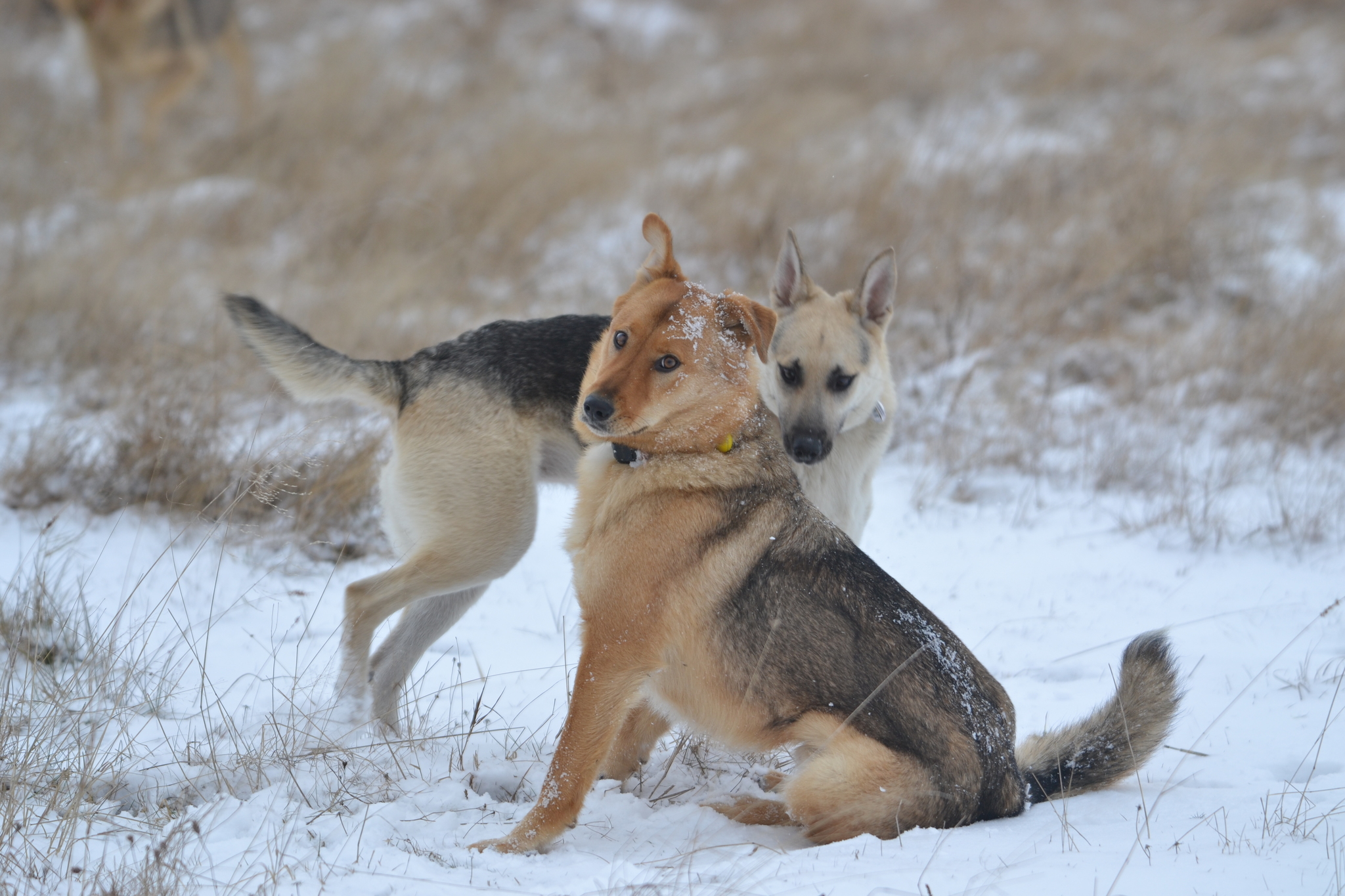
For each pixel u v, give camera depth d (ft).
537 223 56.34
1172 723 20.52
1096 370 45.68
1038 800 19.35
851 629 18.38
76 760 18.07
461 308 48.11
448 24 89.76
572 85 80.07
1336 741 20.94
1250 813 17.48
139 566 27.32
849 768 17.70
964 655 19.12
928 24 96.43
